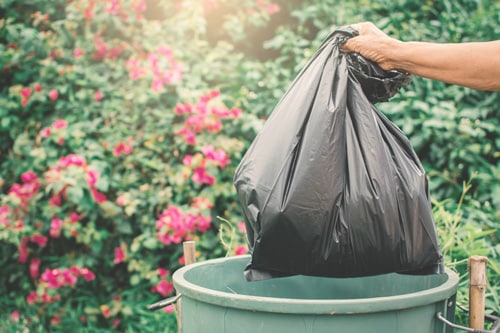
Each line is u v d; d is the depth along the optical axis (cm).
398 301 138
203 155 348
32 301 343
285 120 162
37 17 374
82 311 346
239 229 332
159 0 391
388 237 152
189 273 178
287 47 380
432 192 335
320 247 152
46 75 361
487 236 302
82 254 346
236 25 392
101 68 371
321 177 152
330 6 389
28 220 342
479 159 330
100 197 326
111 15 365
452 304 163
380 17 370
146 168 349
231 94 371
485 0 362
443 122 328
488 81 151
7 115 367
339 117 158
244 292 198
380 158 155
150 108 360
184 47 378
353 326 137
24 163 358
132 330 325
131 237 349
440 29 356
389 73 169
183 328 166
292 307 136
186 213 325
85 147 351
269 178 155
